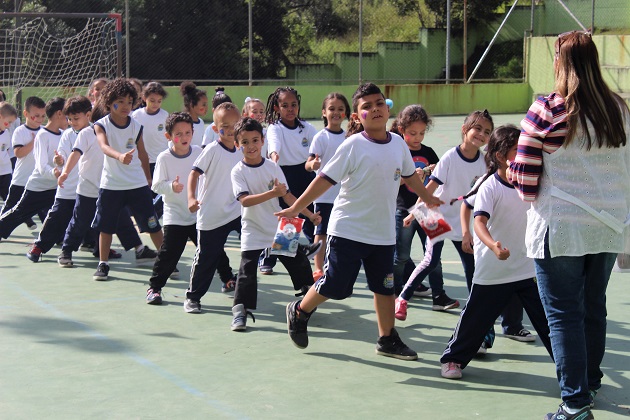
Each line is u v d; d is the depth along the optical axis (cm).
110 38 1675
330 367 417
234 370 411
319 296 426
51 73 1800
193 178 510
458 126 2022
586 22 2633
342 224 421
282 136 645
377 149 416
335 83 2547
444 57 2744
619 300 550
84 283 601
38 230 827
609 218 333
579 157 333
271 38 2386
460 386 391
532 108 339
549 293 339
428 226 479
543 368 419
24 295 562
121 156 575
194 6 2230
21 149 746
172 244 541
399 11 2886
